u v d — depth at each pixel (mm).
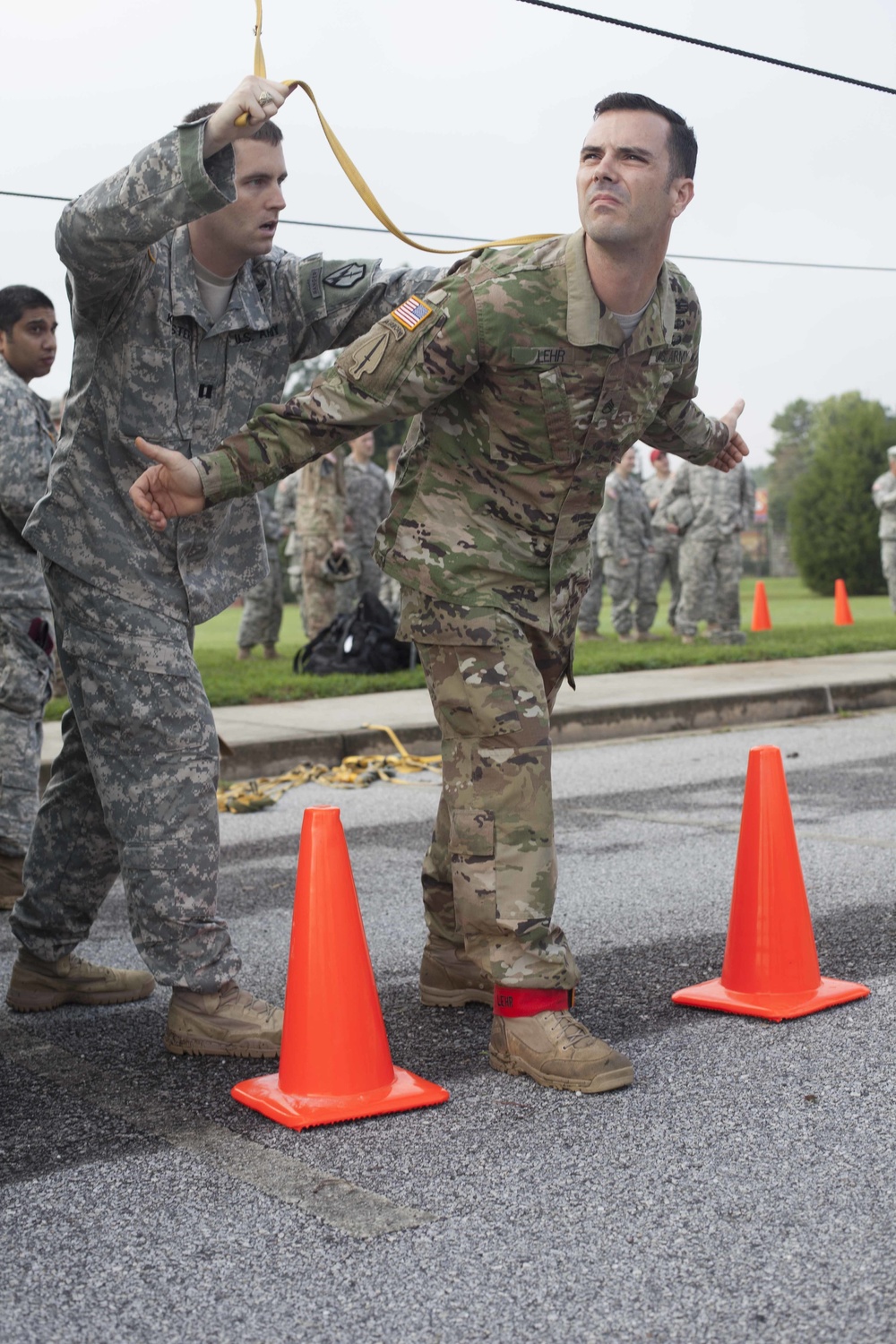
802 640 16031
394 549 3062
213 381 3203
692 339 3127
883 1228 2328
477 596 2980
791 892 3607
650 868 5309
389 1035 3418
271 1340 2035
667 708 9664
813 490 38344
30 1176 2643
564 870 5312
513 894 2994
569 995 3125
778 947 3586
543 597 3074
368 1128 2828
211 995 3297
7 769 4770
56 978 3709
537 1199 2473
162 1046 3400
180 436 3176
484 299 2811
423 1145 2734
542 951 3041
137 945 3305
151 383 3125
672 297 3037
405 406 2850
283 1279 2213
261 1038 3264
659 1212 2406
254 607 13758
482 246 3084
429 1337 2029
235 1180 2600
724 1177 2541
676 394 3348
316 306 3295
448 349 2809
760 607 19359
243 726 8578
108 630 3180
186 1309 2131
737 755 8383
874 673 11562
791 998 3551
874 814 6219
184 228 3111
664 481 19047
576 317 2826
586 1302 2111
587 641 16391
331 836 3002
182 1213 2463
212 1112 2953
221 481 2844
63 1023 3605
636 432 3057
